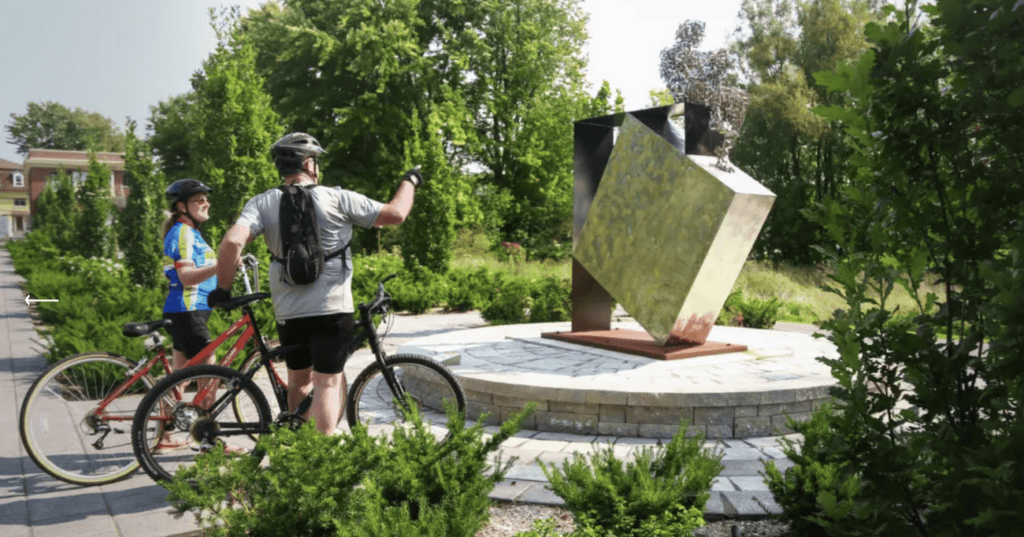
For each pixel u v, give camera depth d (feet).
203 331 16.53
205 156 36.78
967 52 6.14
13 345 33.01
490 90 109.81
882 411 7.32
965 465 6.34
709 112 23.45
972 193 6.59
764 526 11.59
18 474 14.97
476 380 20.17
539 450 16.94
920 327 6.93
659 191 23.97
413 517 10.54
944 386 6.78
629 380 19.92
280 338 12.92
